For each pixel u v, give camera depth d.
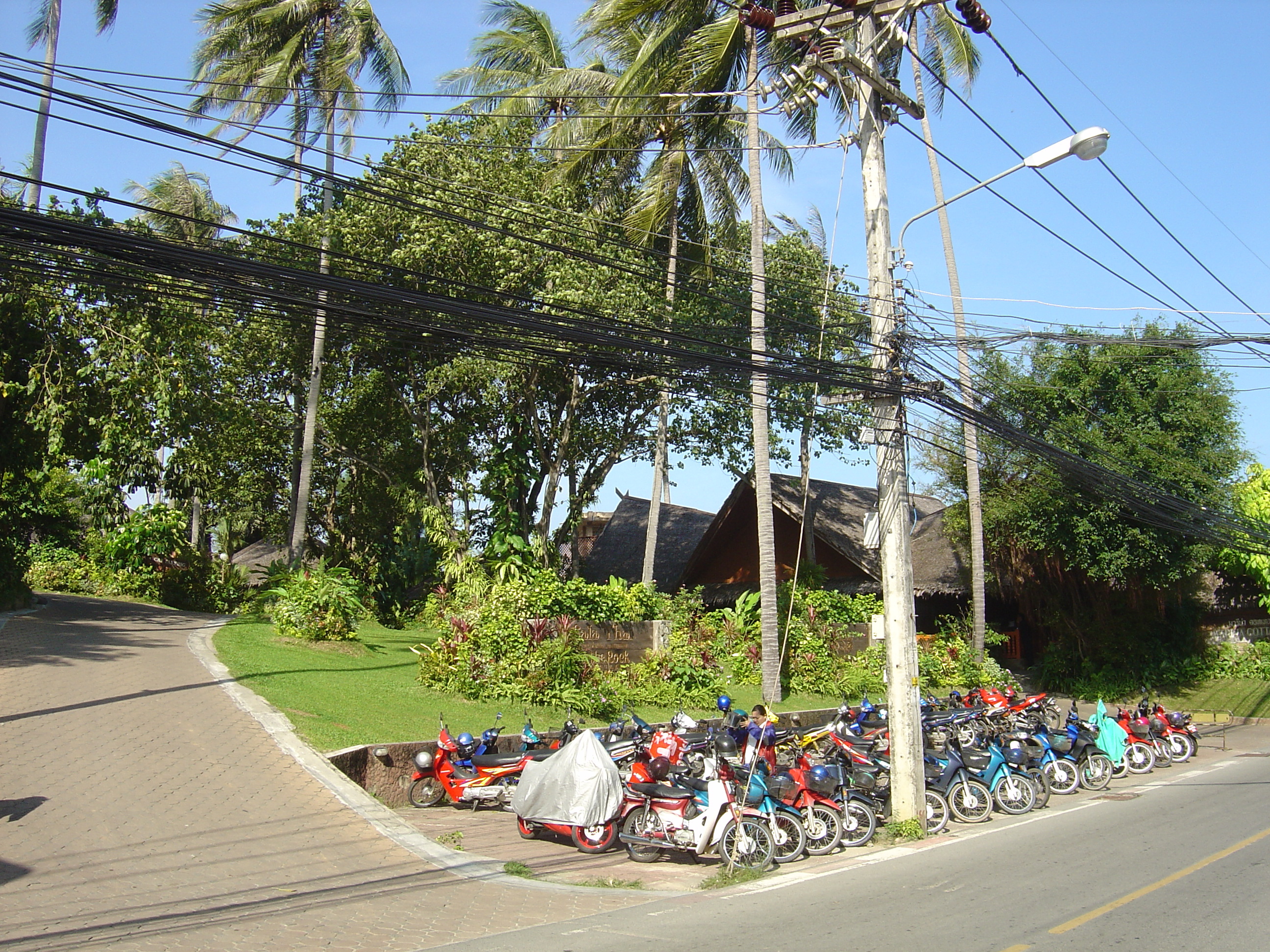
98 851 8.68
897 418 12.17
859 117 12.34
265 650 17.33
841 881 9.46
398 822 10.70
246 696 13.65
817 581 27.53
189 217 7.76
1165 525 20.64
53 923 7.21
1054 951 7.02
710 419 28.20
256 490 34.03
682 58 20.50
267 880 8.57
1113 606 28.81
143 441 21.06
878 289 11.97
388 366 28.12
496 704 15.74
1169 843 10.96
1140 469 23.08
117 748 11.05
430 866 9.46
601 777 10.36
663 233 24.33
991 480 27.81
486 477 25.86
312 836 9.84
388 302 8.87
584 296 21.52
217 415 24.61
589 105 23.84
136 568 25.69
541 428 29.83
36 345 20.27
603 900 8.70
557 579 19.14
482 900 8.51
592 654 17.86
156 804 9.84
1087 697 28.09
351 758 11.97
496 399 23.95
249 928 7.42
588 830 10.46
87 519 31.91
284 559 35.88
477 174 23.69
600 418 30.25
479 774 12.27
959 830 12.31
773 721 13.30
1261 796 14.27
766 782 10.74
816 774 11.00
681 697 18.31
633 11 21.17
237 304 8.95
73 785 9.93
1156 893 8.67
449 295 22.44
